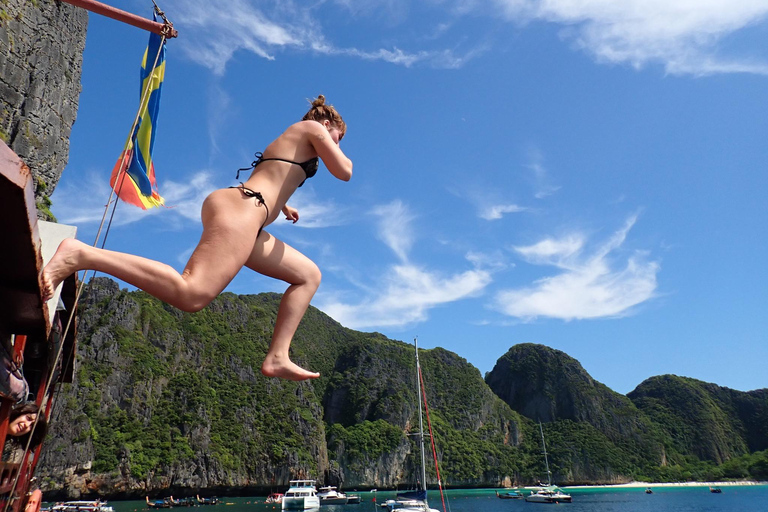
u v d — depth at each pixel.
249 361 177.88
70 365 7.33
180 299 2.29
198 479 129.38
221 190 2.56
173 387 148.50
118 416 128.88
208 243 2.40
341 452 187.00
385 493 179.50
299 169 2.77
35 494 6.54
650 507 128.50
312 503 107.62
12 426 4.59
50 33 23.94
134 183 5.38
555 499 143.62
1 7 21.45
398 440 196.38
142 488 119.19
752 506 128.75
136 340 150.88
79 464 110.81
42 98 22.78
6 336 3.18
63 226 7.84
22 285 2.32
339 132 3.07
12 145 20.95
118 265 2.25
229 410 153.88
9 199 1.68
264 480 143.12
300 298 2.78
